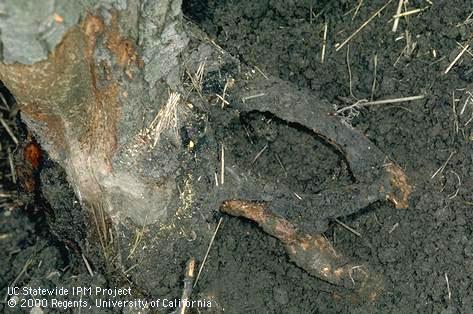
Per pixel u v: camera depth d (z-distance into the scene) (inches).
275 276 47.7
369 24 50.3
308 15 50.5
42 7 37.5
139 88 42.8
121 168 43.9
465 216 47.8
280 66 49.7
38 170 46.3
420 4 50.1
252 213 46.4
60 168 45.4
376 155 47.4
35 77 39.6
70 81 40.6
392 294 47.1
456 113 48.9
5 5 37.1
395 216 47.7
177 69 44.5
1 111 52.1
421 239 47.6
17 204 50.9
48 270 48.9
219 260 47.1
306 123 47.0
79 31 39.3
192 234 45.9
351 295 47.2
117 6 39.7
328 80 49.7
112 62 41.4
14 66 39.1
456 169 48.4
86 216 45.7
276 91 47.0
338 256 47.0
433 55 49.7
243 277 47.3
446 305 46.9
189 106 45.5
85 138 43.6
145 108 43.6
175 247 45.9
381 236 47.6
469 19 49.8
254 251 47.8
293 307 47.4
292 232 46.5
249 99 46.7
